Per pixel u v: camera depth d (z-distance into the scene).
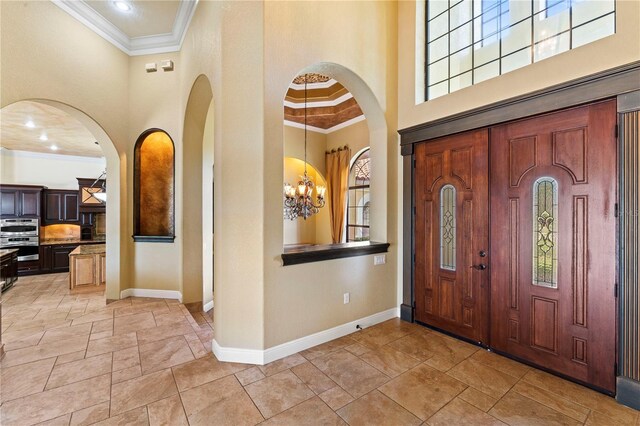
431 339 3.06
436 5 3.47
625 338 2.05
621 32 2.04
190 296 4.22
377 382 2.29
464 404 2.04
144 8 3.59
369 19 3.30
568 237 2.32
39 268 6.87
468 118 2.91
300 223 7.36
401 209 3.62
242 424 1.84
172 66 4.25
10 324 3.43
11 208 6.69
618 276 2.08
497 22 3.03
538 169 2.48
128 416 1.89
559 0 2.61
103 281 5.30
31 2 3.12
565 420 1.89
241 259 2.57
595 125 2.17
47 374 2.37
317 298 2.91
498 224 2.74
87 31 3.72
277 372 2.42
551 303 2.42
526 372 2.45
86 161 7.91
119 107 4.21
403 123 3.55
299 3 2.73
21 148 6.96
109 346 2.87
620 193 2.06
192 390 2.17
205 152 4.32
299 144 6.53
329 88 5.33
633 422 1.88
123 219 4.35
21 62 3.05
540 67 2.44
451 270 3.14
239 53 2.55
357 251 3.21
